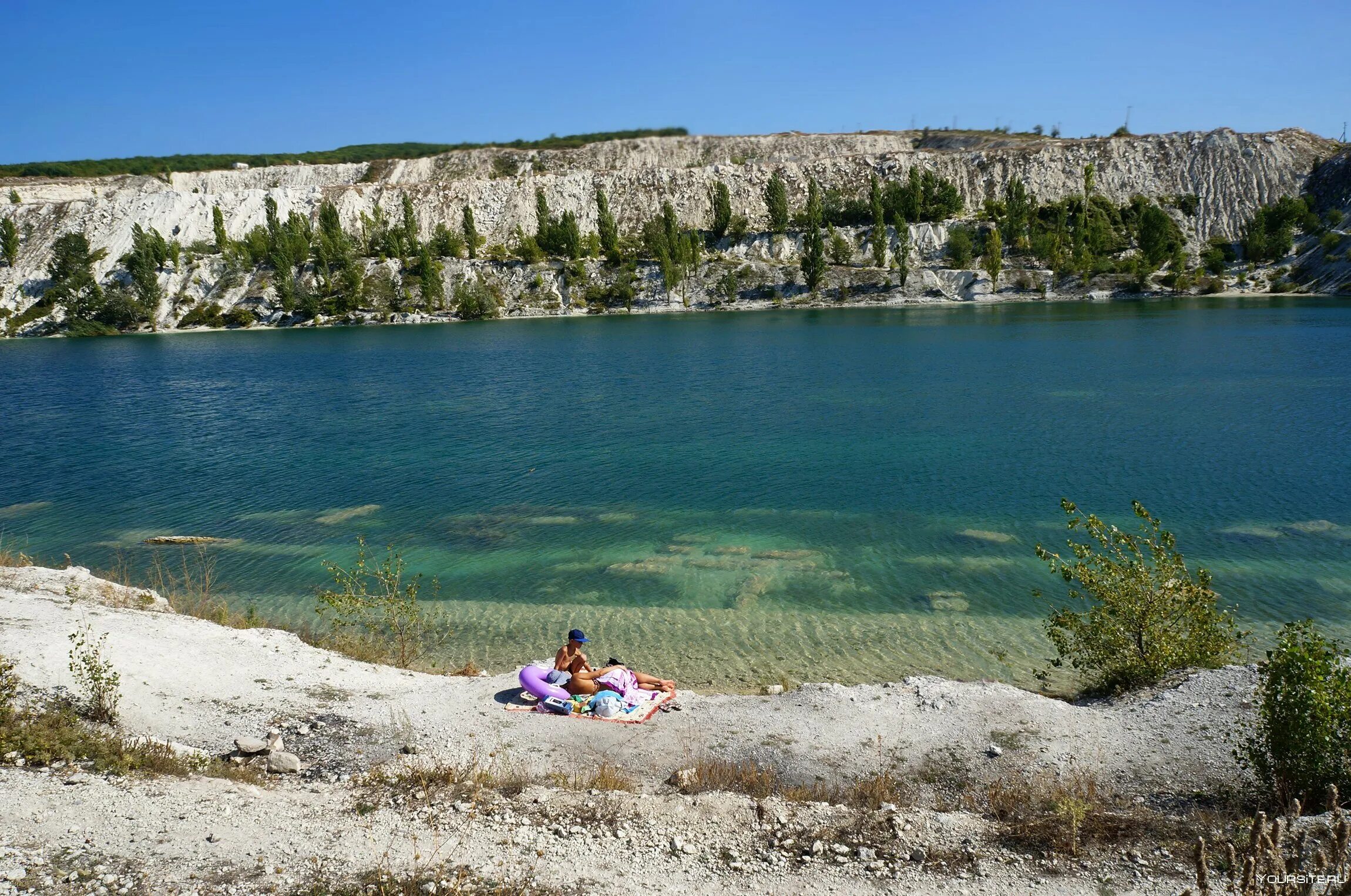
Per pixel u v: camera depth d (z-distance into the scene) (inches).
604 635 884.6
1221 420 1895.9
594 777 466.0
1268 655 419.5
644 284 6545.3
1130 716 525.7
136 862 337.7
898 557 1119.6
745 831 392.8
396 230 6855.3
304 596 1031.0
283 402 2751.0
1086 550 681.6
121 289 6427.2
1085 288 5890.8
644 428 2119.8
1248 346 3125.0
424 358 3998.5
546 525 1326.3
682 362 3464.6
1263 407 2016.5
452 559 1171.3
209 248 6865.2
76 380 3479.3
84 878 321.4
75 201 7480.3
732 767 481.4
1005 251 6387.8
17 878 315.6
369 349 4537.4
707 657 821.9
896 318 5088.6
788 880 351.6
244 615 942.4
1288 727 395.5
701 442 1930.4
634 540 1238.3
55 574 858.8
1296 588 946.1
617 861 362.6
